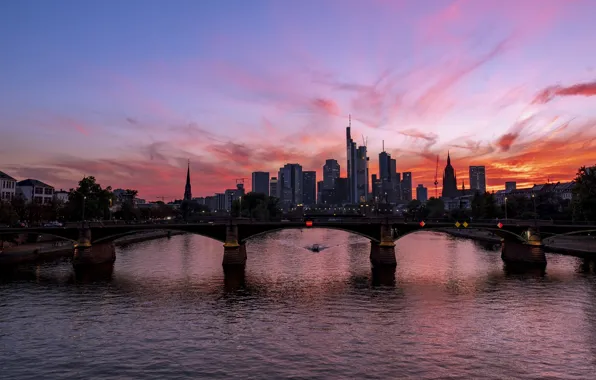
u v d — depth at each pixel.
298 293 65.94
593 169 117.56
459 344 43.09
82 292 66.56
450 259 105.00
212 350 41.53
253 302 60.34
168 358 39.53
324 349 41.72
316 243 155.25
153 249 131.00
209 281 75.75
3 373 36.12
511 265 94.00
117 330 47.69
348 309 56.44
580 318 52.03
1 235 104.88
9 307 57.31
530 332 46.81
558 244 124.62
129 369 37.03
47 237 133.38
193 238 179.50
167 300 61.53
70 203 139.88
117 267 91.56
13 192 166.00
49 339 44.62
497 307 57.16
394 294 65.00
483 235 174.62
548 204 187.50
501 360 39.12
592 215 111.88
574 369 37.19
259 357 39.72
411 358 39.44
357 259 106.75
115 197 187.25
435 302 59.88
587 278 77.44
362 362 38.53
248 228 95.25
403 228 96.06
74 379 35.03
